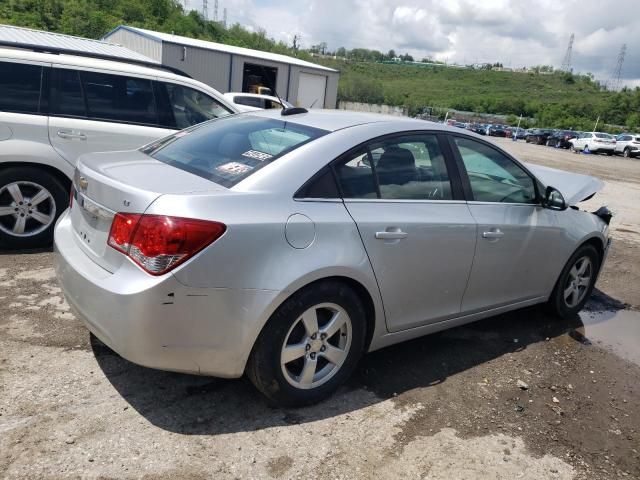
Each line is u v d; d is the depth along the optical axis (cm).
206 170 303
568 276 472
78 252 299
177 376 322
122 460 250
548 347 429
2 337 345
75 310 288
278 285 270
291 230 276
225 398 307
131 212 260
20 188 509
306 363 297
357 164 316
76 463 245
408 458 276
